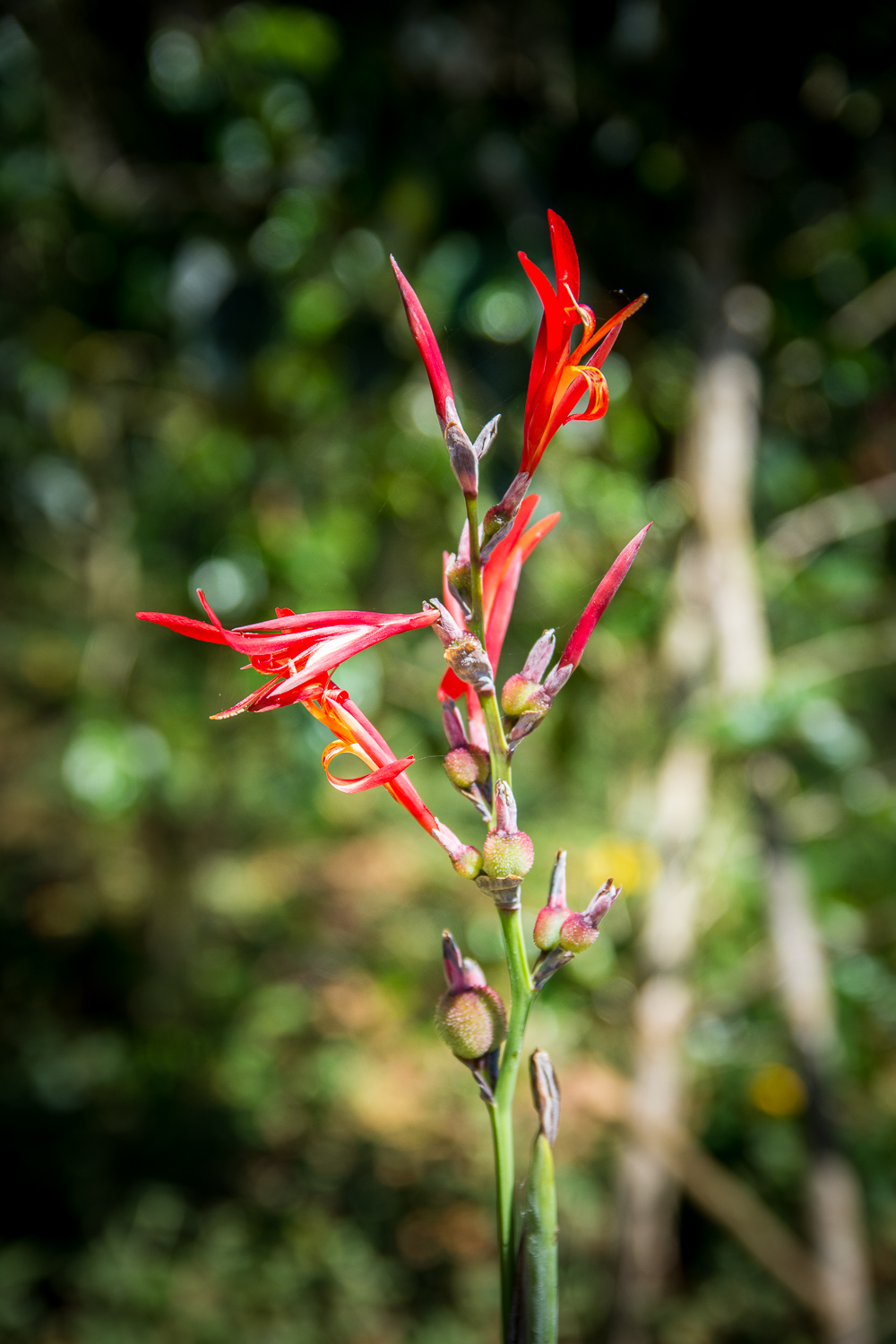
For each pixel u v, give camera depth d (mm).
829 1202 1096
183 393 1506
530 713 433
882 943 1348
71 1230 1842
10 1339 1624
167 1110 2123
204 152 1150
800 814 1316
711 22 1015
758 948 1415
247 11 1164
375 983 2459
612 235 1181
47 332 1333
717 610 1120
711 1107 1851
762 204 1228
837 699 1361
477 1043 439
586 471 1149
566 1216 1749
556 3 1093
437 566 1342
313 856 2934
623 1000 1313
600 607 431
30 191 1191
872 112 1127
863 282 1214
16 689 3113
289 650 432
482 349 1096
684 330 1212
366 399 1210
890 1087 1699
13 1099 2070
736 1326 1605
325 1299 1735
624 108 1099
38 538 2203
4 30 1207
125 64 1178
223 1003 2477
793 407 1415
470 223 1059
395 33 1061
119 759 1443
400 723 1320
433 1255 1851
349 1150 2105
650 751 1365
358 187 1089
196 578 1281
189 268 1090
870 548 1393
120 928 2695
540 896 1594
